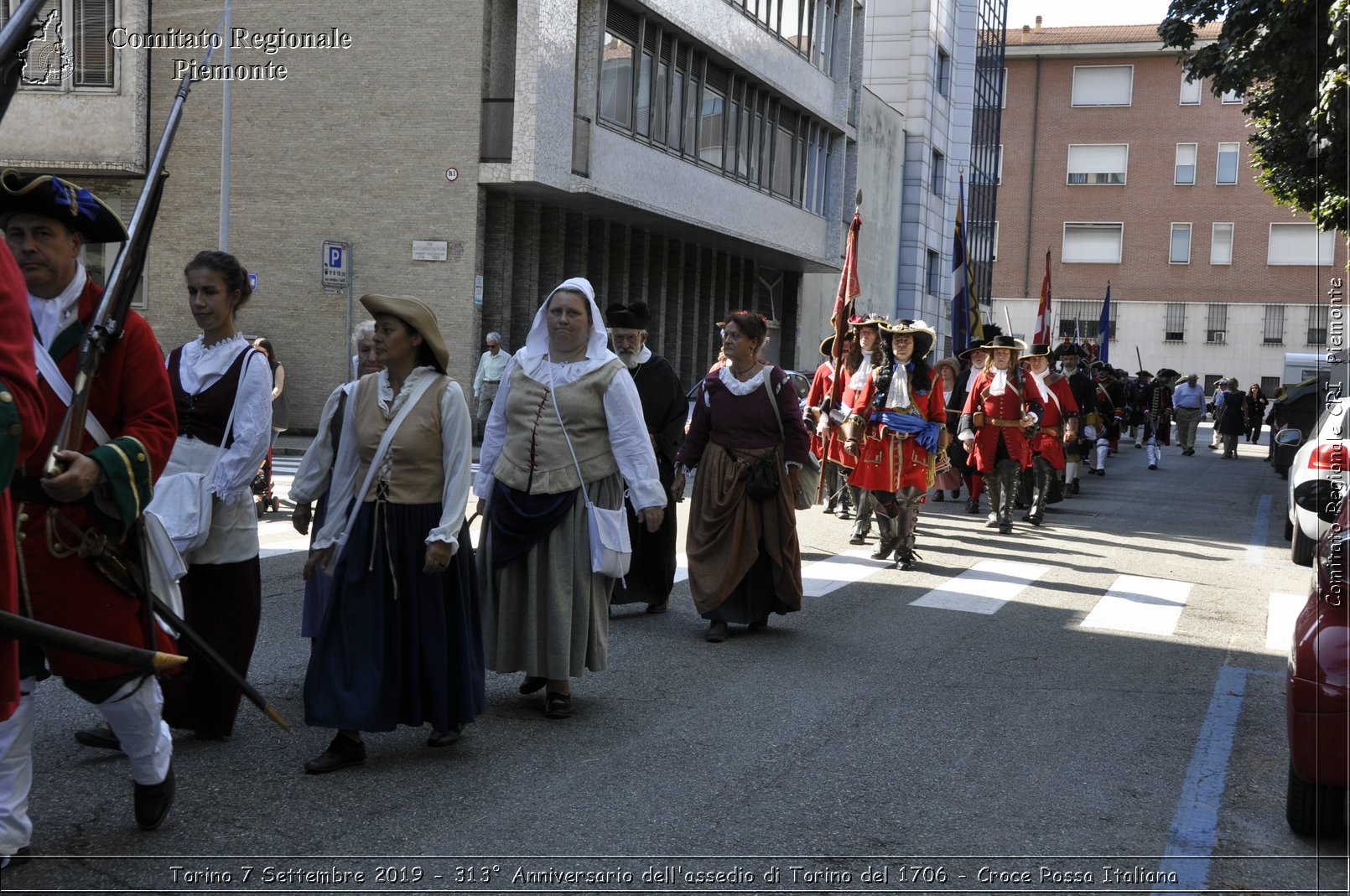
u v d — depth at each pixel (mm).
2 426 2930
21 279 3113
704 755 5359
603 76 23391
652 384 8383
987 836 4508
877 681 6770
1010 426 13734
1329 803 4477
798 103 31781
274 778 4895
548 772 5074
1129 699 6539
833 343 11492
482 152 21953
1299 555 11930
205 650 4207
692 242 29688
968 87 46938
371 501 5051
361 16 22141
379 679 4949
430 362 5246
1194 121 62781
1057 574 10789
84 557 3811
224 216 20734
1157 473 24531
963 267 18312
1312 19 16047
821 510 15367
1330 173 16484
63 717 5594
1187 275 63125
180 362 5309
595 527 5805
